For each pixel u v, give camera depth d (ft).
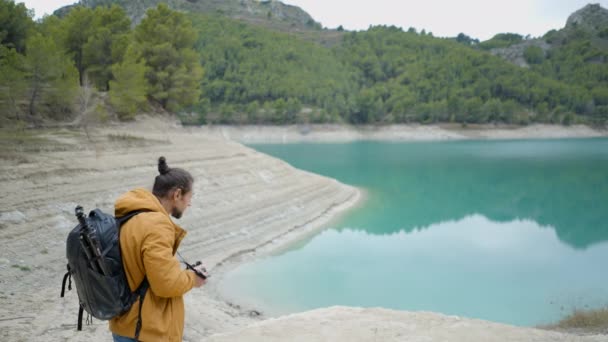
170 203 9.68
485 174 197.26
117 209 9.11
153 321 8.69
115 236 8.54
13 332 25.90
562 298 61.67
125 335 8.83
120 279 8.52
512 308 57.98
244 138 384.88
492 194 153.99
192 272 9.13
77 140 91.04
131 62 141.59
